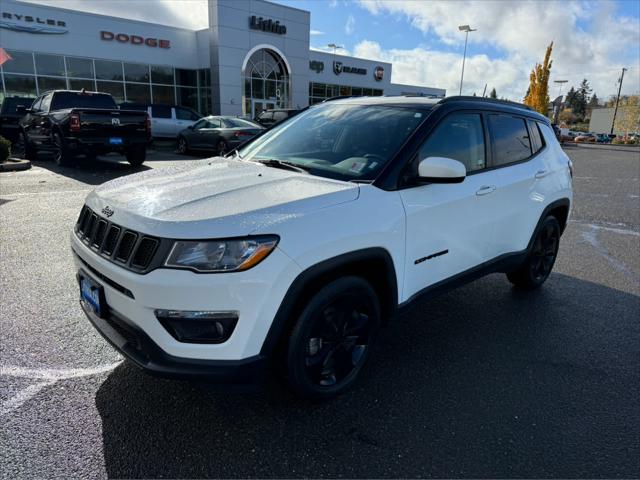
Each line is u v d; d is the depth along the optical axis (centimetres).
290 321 245
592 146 4156
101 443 239
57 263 488
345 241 247
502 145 384
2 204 746
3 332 345
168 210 235
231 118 1616
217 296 216
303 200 246
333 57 3497
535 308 428
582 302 445
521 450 242
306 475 222
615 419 270
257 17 2673
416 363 326
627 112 6950
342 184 274
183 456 232
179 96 2664
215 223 220
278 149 364
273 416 265
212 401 276
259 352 229
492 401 284
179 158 1552
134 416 260
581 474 227
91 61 2300
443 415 270
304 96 3042
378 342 357
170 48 2562
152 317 221
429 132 312
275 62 2864
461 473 226
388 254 275
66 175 1065
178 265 215
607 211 906
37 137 1286
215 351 223
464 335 371
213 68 2606
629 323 400
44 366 305
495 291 469
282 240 225
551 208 444
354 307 273
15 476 215
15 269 468
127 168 1220
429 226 304
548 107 4138
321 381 268
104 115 1129
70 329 352
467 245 345
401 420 264
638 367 329
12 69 2080
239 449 238
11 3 2030
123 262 232
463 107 347
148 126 1213
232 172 309
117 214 249
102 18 2297
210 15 2550
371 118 344
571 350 351
